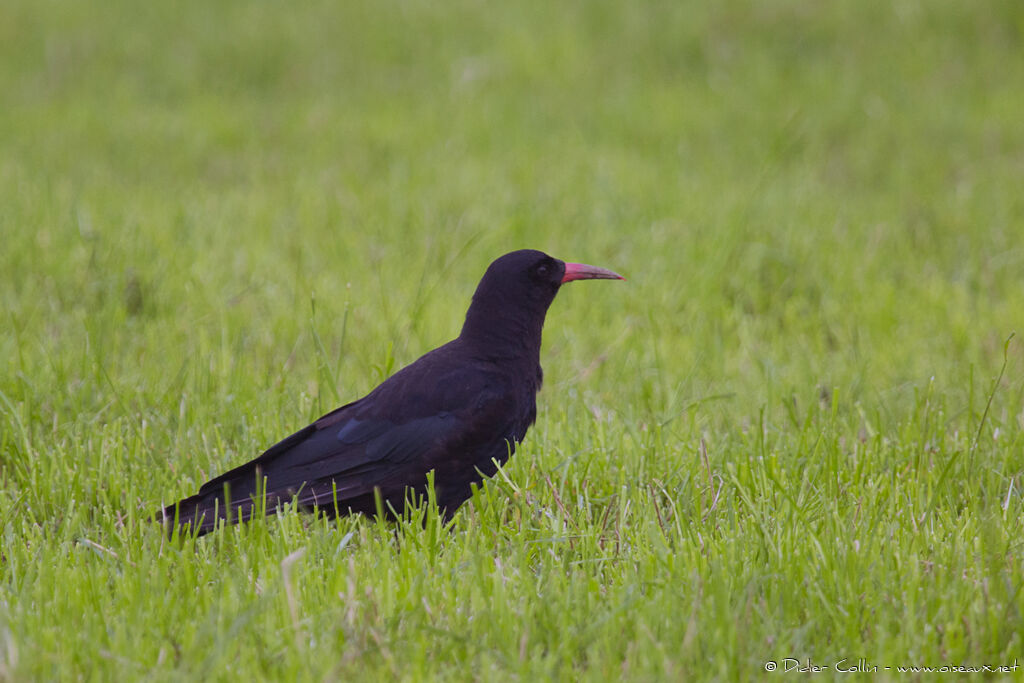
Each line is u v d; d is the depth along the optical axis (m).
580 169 18.92
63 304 12.25
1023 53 25.70
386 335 11.20
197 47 28.41
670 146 21.06
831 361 11.09
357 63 27.41
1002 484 7.97
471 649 5.62
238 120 23.22
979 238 15.32
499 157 19.94
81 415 8.90
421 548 6.73
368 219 15.91
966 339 11.47
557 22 28.88
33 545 6.79
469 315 7.81
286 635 5.56
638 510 7.34
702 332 11.77
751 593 5.82
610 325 12.13
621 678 5.34
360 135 21.81
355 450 7.30
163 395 9.58
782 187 18.12
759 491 7.71
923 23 27.05
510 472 8.02
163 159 20.66
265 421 9.02
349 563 6.22
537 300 7.80
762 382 10.34
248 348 11.06
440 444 7.35
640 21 28.41
